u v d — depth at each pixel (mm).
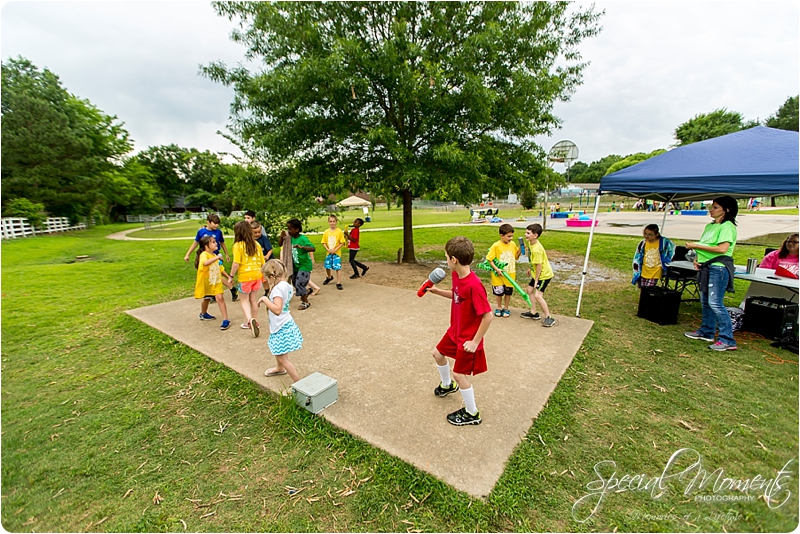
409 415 2648
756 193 3672
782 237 13375
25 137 21062
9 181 20875
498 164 8211
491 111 7621
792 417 2664
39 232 21734
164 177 58281
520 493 1975
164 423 2744
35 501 2027
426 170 7348
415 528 1808
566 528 1800
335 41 6840
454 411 2703
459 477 2057
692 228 16781
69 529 1850
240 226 4145
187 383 3338
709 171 3916
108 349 4184
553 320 4547
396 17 7523
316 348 3906
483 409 2721
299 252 5238
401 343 4039
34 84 24406
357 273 7992
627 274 8031
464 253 2229
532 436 2436
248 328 4617
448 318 4926
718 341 3924
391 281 7625
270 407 2896
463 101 7086
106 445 2500
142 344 4277
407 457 2217
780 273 4312
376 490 2033
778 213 26625
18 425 2734
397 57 6805
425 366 3461
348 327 4574
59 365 3768
